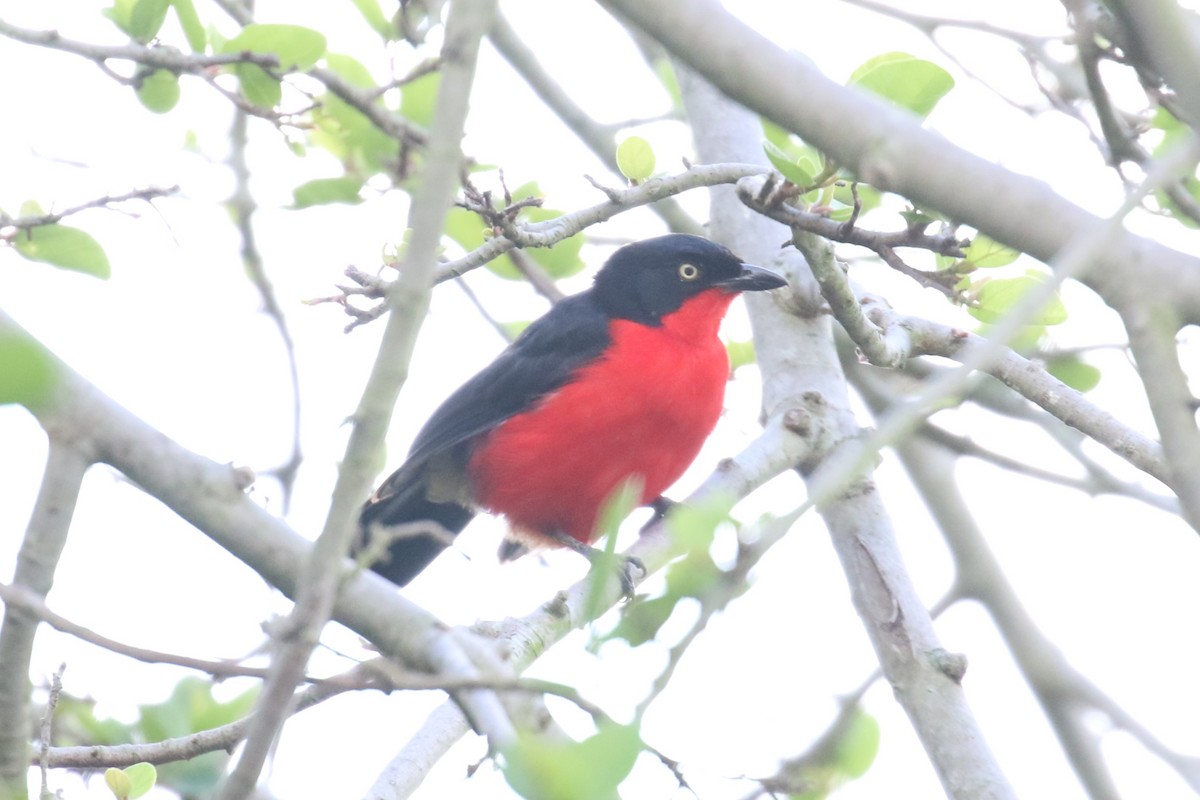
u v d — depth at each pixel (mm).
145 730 12641
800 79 6586
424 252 6266
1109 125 9328
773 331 12891
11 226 11383
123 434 7211
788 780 8391
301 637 6105
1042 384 10500
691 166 11211
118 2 13109
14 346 5402
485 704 6164
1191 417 6109
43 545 7250
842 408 12359
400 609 7000
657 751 7180
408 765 8977
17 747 7531
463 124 6320
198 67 11836
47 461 7191
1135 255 6273
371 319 10805
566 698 6180
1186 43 6125
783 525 6309
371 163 14852
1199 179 10047
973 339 11453
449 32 6340
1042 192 6539
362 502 6355
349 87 13117
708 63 6559
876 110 6609
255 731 6066
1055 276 6008
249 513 7250
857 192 10008
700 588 6387
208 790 12273
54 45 11320
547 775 5508
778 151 9633
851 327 10734
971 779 10547
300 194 14469
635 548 11383
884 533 11516
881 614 11234
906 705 10969
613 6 6543
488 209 10445
